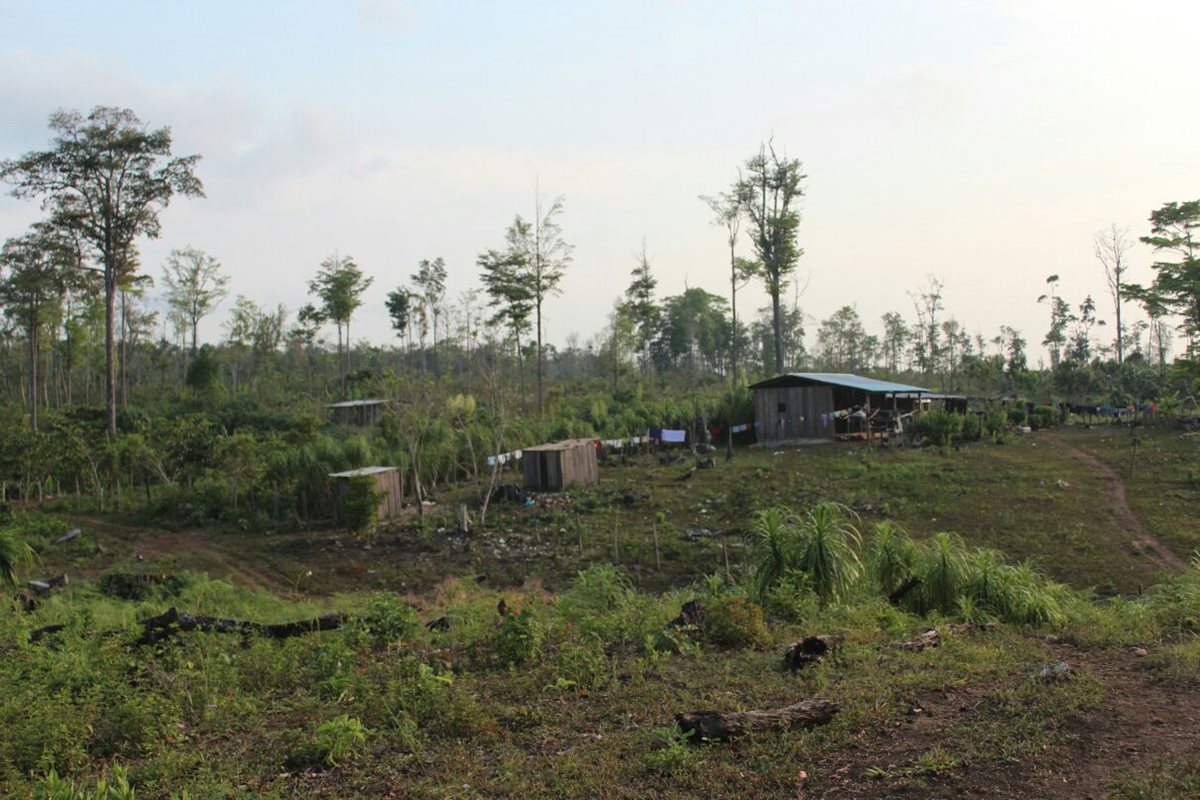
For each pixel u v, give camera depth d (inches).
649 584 716.0
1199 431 1317.7
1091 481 1019.9
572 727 243.8
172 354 3009.4
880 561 458.9
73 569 864.3
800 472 1197.7
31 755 230.8
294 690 310.7
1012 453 1251.2
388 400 1498.5
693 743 217.6
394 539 951.6
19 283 1737.2
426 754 223.9
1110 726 216.4
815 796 184.4
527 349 2573.8
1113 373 2128.4
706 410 1684.3
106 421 1728.6
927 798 179.9
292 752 228.8
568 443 1258.0
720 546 813.2
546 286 2159.2
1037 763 194.2
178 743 250.5
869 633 345.4
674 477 1233.4
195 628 387.5
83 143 1652.3
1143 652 297.9
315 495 1103.6
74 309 2233.0
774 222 2357.3
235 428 1790.1
